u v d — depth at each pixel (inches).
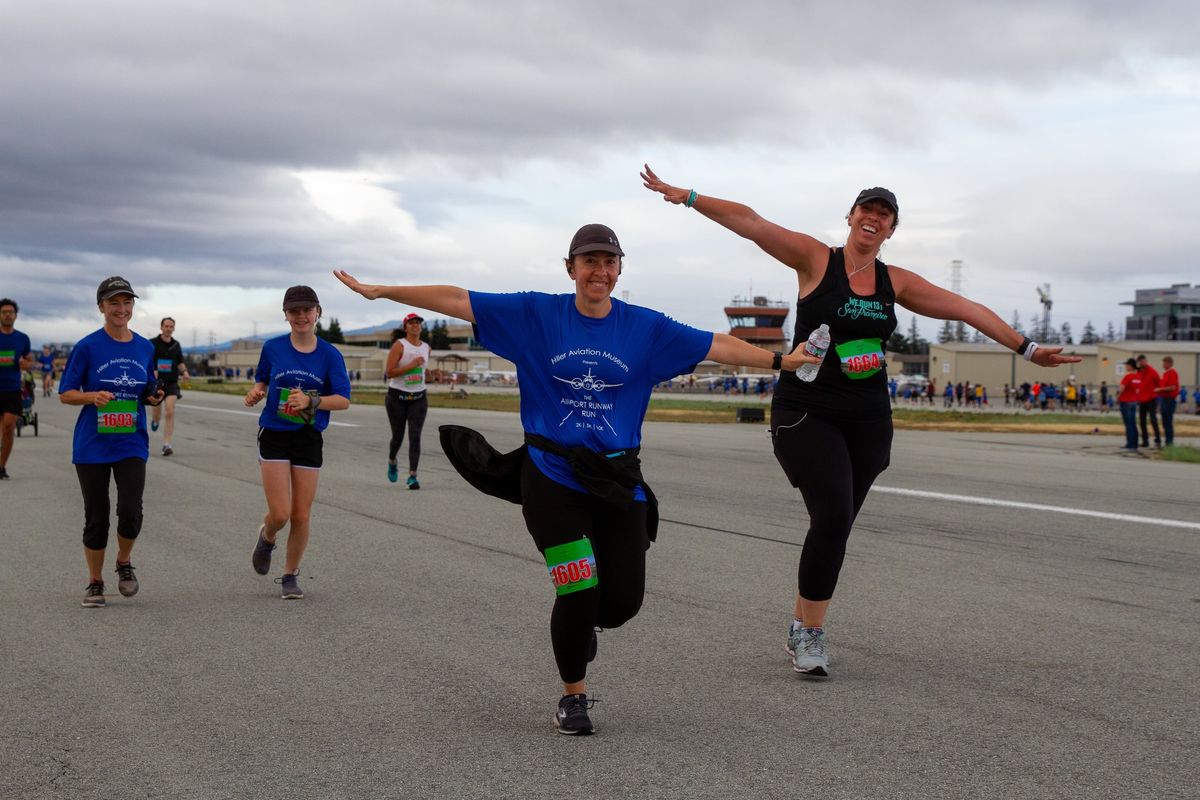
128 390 258.2
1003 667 202.7
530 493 165.8
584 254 166.2
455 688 190.9
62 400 252.7
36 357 525.3
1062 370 3046.3
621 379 168.4
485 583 283.1
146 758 155.3
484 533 363.9
